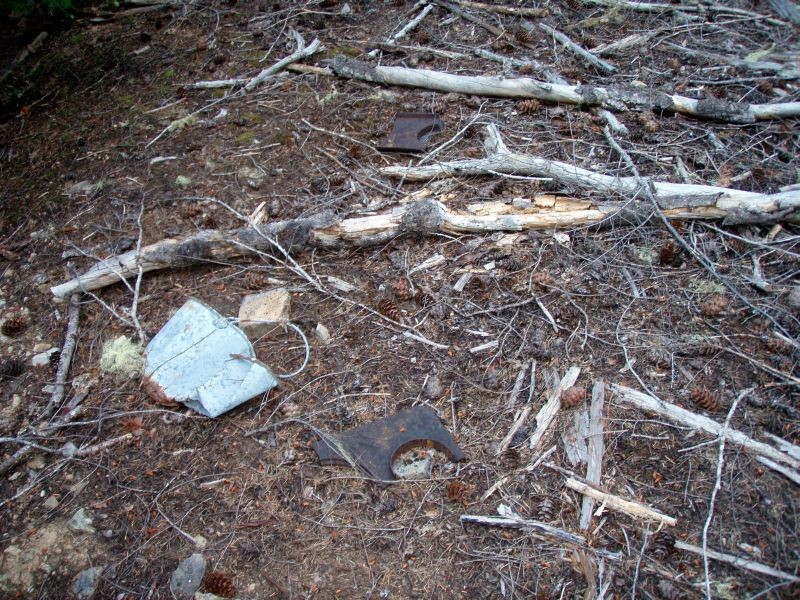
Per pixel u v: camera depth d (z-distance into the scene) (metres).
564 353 1.62
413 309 1.77
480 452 1.48
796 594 1.22
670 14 2.82
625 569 1.28
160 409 1.63
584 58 2.55
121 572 1.39
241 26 3.01
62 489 1.53
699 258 1.75
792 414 1.46
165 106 2.57
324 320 1.77
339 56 2.62
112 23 3.20
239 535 1.41
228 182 2.19
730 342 1.60
